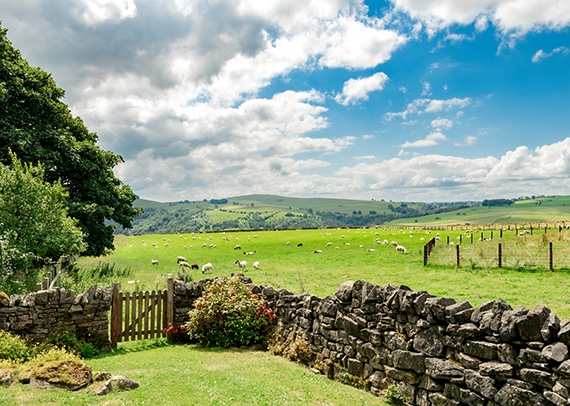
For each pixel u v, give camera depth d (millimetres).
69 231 20078
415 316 7473
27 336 10992
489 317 6301
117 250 56188
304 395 7473
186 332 13422
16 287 16203
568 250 25438
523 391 5645
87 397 6141
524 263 22875
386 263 30641
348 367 8805
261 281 25500
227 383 7785
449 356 6859
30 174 19391
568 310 12836
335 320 9430
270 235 72625
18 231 17922
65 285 19188
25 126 26438
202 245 58031
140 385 7285
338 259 36125
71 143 27859
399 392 7484
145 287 22891
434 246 37938
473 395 6277
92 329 11953
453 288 18328
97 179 30438
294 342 10828
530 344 5699
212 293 12867
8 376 6402
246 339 12258
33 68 28609
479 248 31594
